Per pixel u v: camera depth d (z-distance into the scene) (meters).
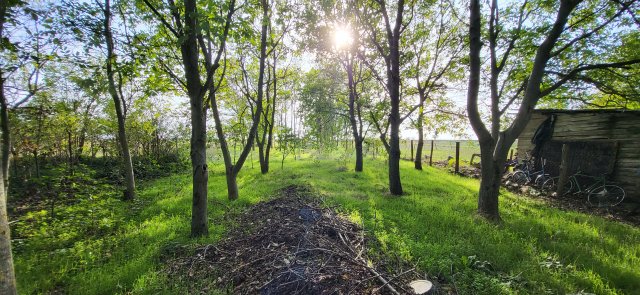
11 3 3.27
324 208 5.86
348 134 15.15
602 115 9.32
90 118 10.25
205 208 4.80
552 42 5.40
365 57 10.08
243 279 3.24
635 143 8.41
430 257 3.83
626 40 7.64
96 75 3.89
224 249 4.14
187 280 3.27
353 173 11.82
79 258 3.88
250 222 5.32
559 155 10.73
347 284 2.97
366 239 4.36
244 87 10.90
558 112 9.47
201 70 7.16
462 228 5.03
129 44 4.58
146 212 6.25
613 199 8.39
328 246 3.88
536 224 5.44
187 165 14.02
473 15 5.73
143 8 5.47
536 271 3.53
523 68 8.99
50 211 5.73
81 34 4.84
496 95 6.94
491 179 5.90
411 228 5.00
